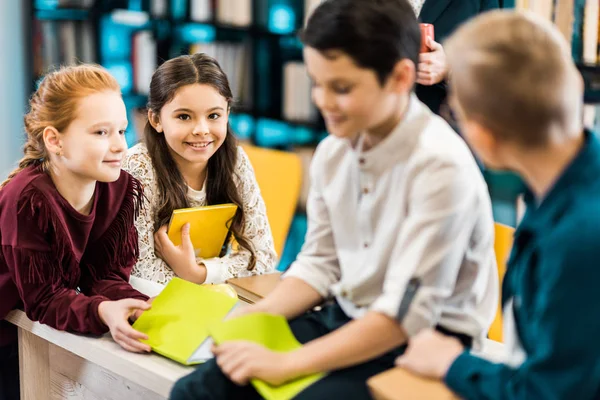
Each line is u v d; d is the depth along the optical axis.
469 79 0.95
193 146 1.93
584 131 0.99
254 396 1.21
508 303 1.07
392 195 1.19
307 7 3.38
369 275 1.22
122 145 1.53
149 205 1.97
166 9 3.75
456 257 1.13
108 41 3.77
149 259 1.96
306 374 1.12
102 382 1.56
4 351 1.83
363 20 1.06
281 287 1.34
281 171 2.46
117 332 1.44
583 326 0.88
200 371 1.21
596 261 0.87
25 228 1.51
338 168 1.29
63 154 1.50
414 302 1.09
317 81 1.11
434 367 1.00
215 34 3.68
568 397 0.89
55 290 1.55
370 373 1.15
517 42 0.92
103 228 1.65
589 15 2.66
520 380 0.92
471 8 2.22
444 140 1.16
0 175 3.67
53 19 3.67
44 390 1.71
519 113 0.92
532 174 0.99
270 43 3.54
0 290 1.62
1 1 3.57
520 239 1.01
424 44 2.11
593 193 0.91
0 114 3.63
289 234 3.53
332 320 1.30
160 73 1.94
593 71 2.71
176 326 1.44
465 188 1.12
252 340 1.22
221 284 1.82
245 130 3.66
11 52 3.64
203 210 1.93
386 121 1.18
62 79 1.51
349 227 1.28
